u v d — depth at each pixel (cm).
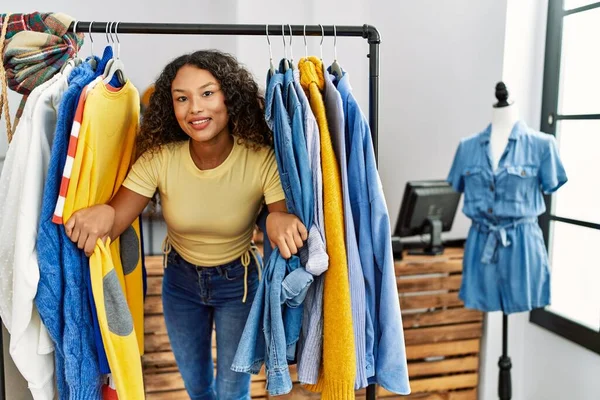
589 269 239
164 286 167
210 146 137
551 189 220
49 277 118
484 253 228
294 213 129
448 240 296
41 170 119
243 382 167
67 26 131
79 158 118
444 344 263
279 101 124
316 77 131
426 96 305
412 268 257
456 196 273
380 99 342
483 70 265
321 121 125
